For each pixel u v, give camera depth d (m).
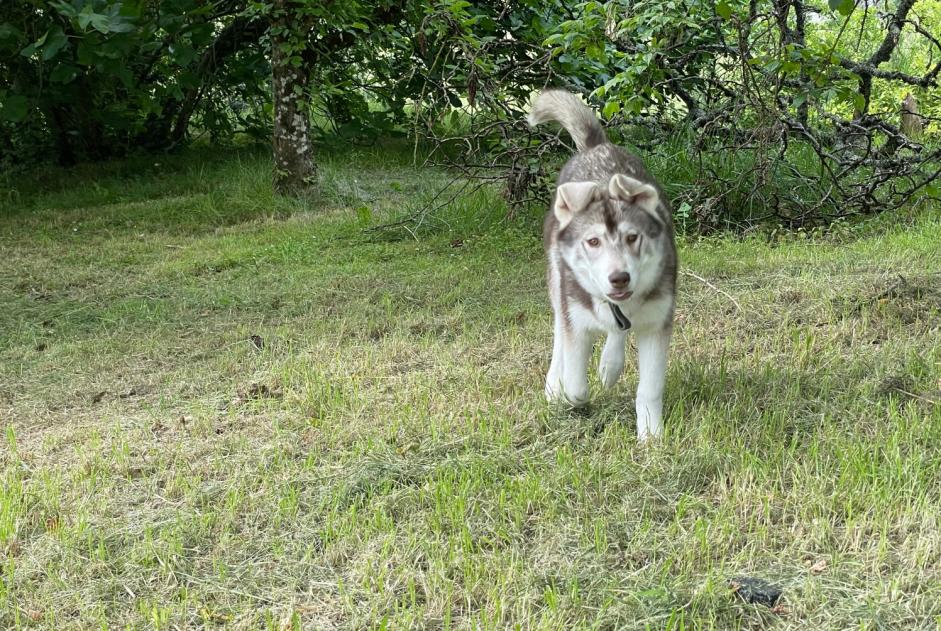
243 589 3.14
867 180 5.58
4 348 4.45
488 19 6.94
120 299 4.96
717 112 5.93
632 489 3.38
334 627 3.04
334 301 4.79
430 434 3.65
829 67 5.01
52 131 8.80
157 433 3.78
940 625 2.93
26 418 3.93
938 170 5.39
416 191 7.45
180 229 6.70
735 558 3.13
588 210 3.44
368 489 3.42
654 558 3.16
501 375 3.97
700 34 5.73
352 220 6.45
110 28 6.68
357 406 3.83
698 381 3.82
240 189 7.30
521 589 3.08
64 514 3.39
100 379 4.17
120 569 3.21
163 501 3.45
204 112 9.53
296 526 3.32
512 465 3.49
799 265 4.74
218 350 4.36
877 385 3.72
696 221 5.36
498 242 5.58
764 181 5.27
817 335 4.09
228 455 3.63
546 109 4.16
